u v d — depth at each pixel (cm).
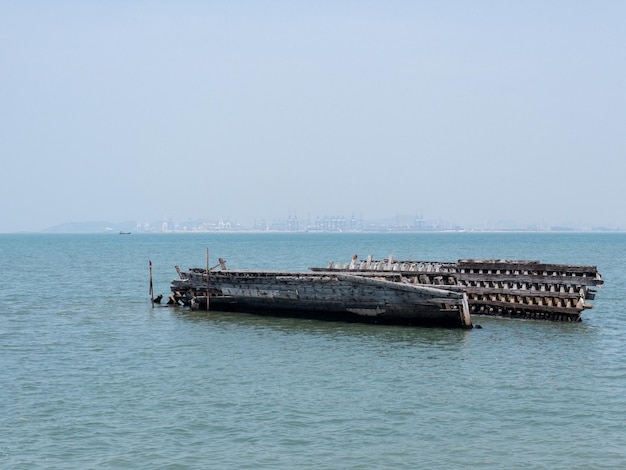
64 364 3869
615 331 4838
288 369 3688
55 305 6650
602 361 3856
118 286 8762
